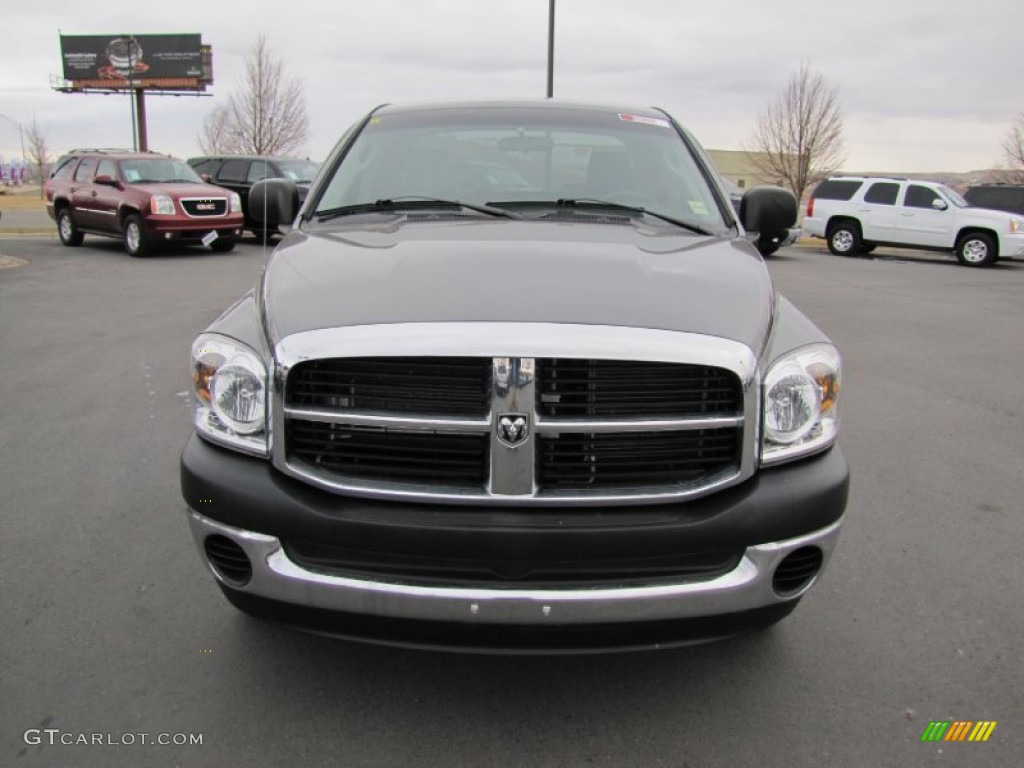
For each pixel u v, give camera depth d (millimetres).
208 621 3145
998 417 5961
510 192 3514
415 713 2639
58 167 18062
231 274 13273
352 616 2307
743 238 3373
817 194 21219
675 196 3561
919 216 19562
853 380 7059
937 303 11953
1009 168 35406
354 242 2982
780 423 2379
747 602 2336
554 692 2754
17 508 4145
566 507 2271
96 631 3066
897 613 3262
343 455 2318
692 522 2277
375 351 2227
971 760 2447
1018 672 2885
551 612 2236
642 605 2258
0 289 11367
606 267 2635
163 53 54062
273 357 2334
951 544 3873
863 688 2789
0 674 2801
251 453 2408
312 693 2729
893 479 4699
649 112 4113
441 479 2307
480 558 2238
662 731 2566
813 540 2396
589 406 2262
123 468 4707
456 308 2316
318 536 2283
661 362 2244
